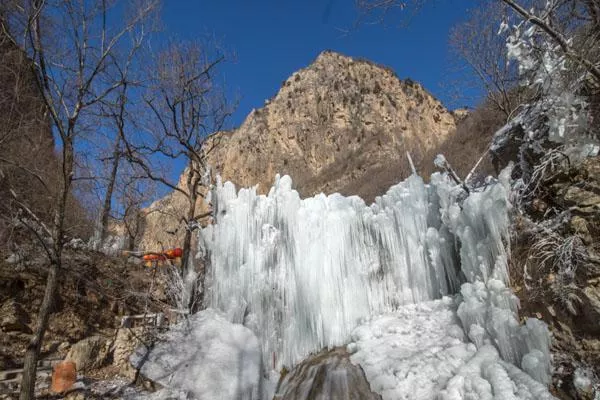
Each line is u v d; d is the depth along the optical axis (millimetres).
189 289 10234
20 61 7629
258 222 9914
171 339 8594
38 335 6332
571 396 5496
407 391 6684
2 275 8359
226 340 8578
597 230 6035
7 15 7387
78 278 9633
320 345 9141
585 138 6805
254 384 7980
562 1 7211
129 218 15891
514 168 8383
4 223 8734
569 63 6902
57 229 6977
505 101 13539
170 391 7430
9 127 8500
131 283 10844
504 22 7840
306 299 9312
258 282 9375
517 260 6941
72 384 7359
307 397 7750
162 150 13023
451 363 6738
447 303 8344
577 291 5883
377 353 7793
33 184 9578
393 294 9312
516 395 5488
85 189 11273
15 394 6793
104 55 7715
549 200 6980
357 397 7211
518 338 6152
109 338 9156
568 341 5871
